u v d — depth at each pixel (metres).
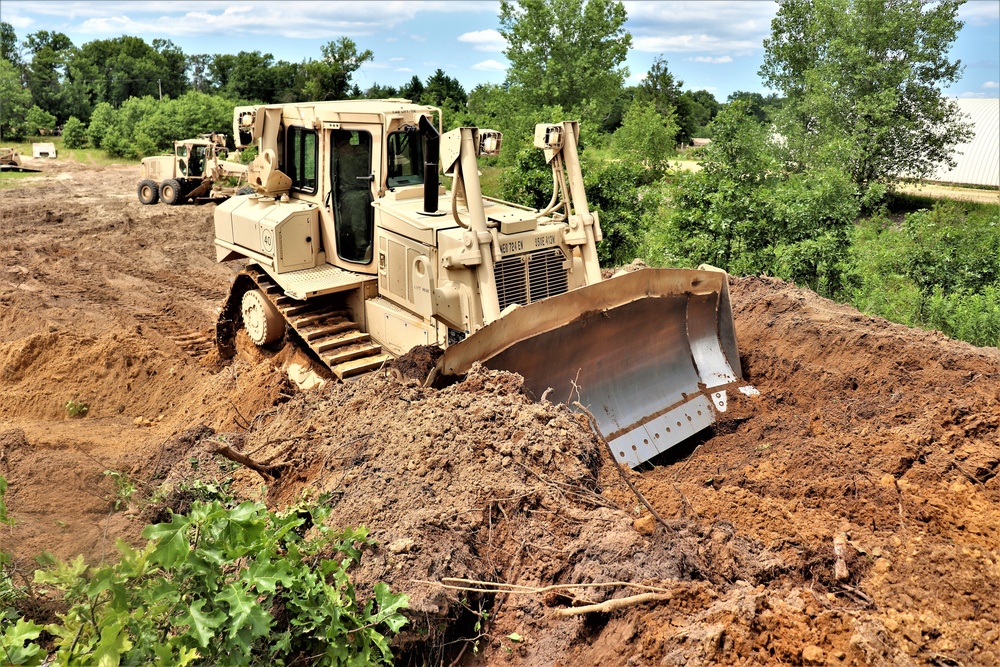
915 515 5.37
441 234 7.76
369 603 4.21
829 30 29.89
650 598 4.24
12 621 4.67
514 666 4.28
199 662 3.78
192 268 17.47
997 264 13.38
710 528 5.00
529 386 6.85
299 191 9.53
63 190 28.17
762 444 6.89
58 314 13.19
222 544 3.96
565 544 4.85
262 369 9.31
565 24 32.22
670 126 29.42
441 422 5.69
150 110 44.47
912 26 28.14
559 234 8.28
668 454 7.41
